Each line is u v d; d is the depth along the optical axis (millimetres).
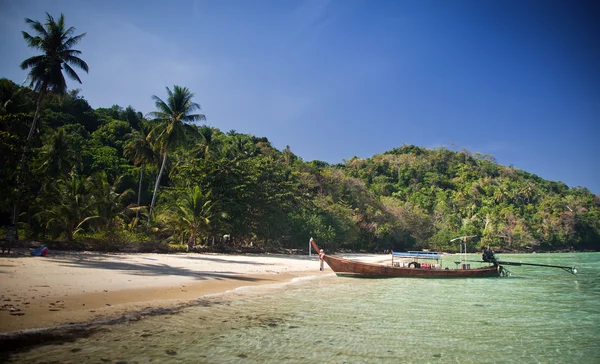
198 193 35938
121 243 30172
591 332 10062
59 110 63156
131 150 52688
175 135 42438
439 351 8203
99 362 6648
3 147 25391
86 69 32062
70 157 39656
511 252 94125
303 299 14203
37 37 30656
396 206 90688
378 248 78438
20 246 24516
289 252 49125
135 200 54875
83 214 30000
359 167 145500
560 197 121312
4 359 6457
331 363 7199
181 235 37719
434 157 150625
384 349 8211
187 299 12703
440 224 97625
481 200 114625
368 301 14117
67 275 14539
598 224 105875
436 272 23500
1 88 33688
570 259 59562
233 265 25719
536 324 10891
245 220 42156
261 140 105625
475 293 16859
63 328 8375
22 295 10656
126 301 11445
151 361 6844
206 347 7848
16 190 25312
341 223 61375
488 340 9148
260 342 8375
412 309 12703
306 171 76625
